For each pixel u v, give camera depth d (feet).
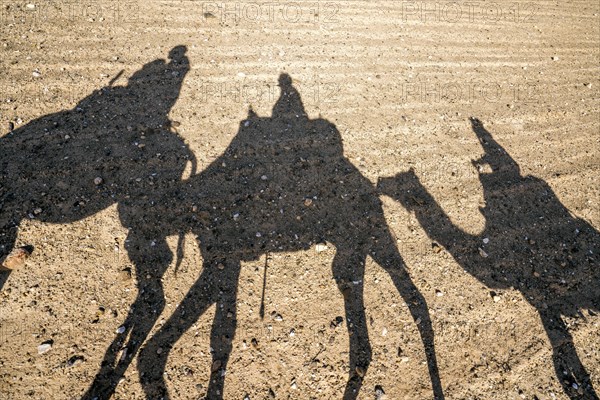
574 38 27.48
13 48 18.79
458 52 24.06
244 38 21.89
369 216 15.71
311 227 15.14
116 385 11.18
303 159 17.04
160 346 11.94
